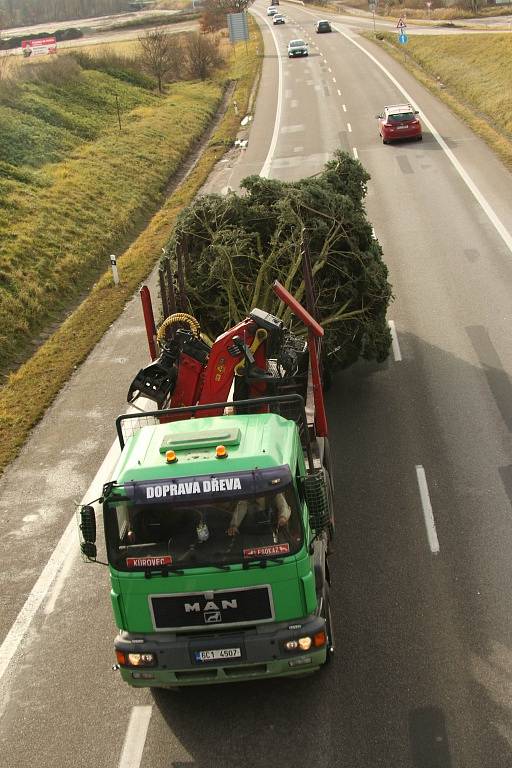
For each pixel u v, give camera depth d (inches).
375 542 420.5
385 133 1371.8
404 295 765.3
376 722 311.9
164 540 297.7
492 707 312.3
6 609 406.6
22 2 5157.5
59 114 1557.6
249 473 290.7
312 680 336.2
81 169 1302.9
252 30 3356.3
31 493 506.3
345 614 371.9
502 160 1213.1
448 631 354.6
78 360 697.6
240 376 386.9
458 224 952.9
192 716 326.6
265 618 298.8
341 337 544.4
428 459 491.2
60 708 341.1
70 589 416.5
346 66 2271.2
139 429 361.7
